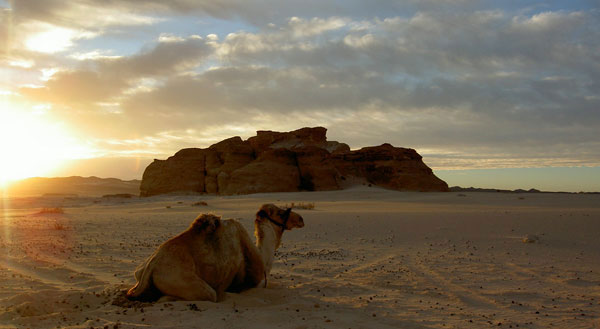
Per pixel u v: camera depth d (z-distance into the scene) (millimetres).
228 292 9062
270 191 109125
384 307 8641
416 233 21750
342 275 12055
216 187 114062
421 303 9070
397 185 128375
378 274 12094
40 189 193250
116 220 29547
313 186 114562
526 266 13586
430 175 133750
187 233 8641
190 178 117625
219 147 126562
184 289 8078
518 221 25969
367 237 20516
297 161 119812
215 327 6750
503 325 7523
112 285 9609
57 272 11391
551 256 15547
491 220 26656
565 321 7867
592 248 17359
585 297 9828
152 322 6922
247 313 7523
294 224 10078
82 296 8430
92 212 44969
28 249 15258
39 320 6918
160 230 22938
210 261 8477
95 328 6410
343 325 7199
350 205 53875
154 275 8219
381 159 135125
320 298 9297
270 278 11258
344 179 126750
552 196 82750
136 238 19250
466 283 11148
